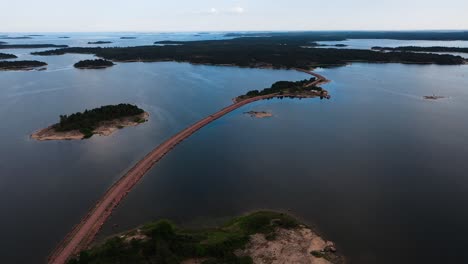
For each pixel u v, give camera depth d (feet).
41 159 211.20
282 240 126.72
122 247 118.42
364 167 193.16
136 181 180.34
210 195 165.68
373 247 126.62
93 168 198.18
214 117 294.25
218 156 213.05
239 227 134.92
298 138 242.78
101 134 253.65
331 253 122.11
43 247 132.05
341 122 280.10
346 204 155.33
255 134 253.03
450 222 141.90
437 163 196.95
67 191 173.58
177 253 114.93
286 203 156.66
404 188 169.27
